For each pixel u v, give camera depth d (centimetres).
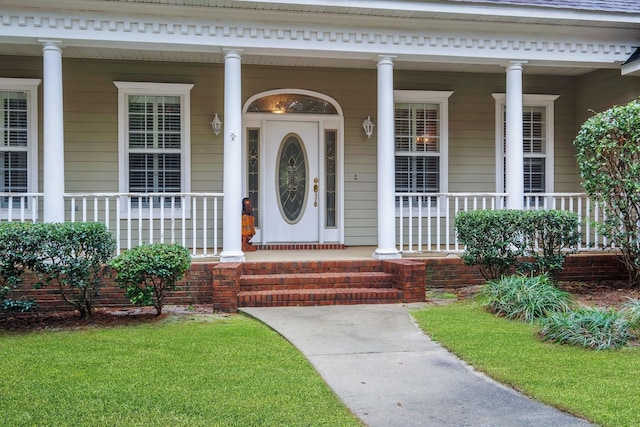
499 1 839
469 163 1120
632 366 493
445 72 1105
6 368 500
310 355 541
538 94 1133
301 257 911
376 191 1098
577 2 880
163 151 1027
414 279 795
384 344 580
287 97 1070
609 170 827
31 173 984
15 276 679
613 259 928
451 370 498
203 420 384
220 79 1040
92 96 1004
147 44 816
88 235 696
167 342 586
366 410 406
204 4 795
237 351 551
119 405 411
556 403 411
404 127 1101
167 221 1034
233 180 830
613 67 970
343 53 868
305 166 1084
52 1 771
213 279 754
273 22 836
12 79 970
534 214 802
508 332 614
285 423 380
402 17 852
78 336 618
